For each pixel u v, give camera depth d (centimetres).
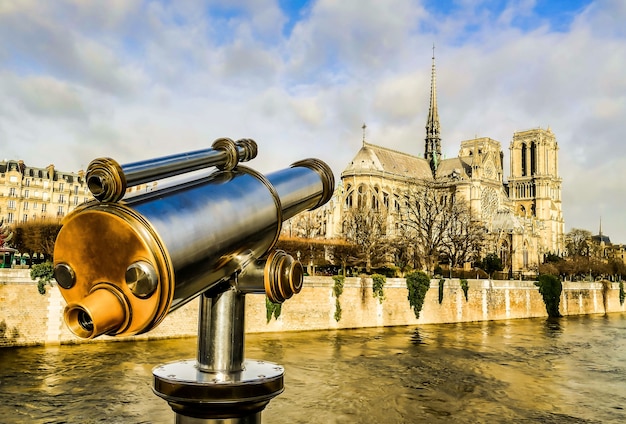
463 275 9450
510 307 7744
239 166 388
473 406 2925
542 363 4253
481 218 12950
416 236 9212
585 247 15600
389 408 2809
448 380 3506
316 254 8125
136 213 261
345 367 3744
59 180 12275
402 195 11781
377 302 5938
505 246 12900
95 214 256
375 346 4662
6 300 3856
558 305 8712
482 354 4547
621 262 14175
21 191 11656
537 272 12219
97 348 3950
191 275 288
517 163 19038
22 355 3616
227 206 326
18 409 2491
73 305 256
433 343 4997
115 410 2516
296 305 5275
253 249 357
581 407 2986
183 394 302
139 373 3206
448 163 15512
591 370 4031
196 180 348
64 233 264
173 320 4466
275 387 325
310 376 3438
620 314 10000
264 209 362
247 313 4966
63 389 2836
